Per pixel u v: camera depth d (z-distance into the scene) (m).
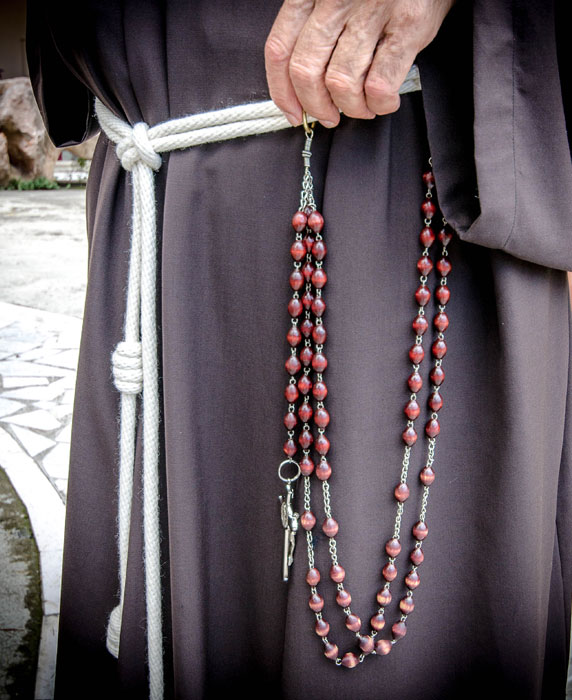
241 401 0.87
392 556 0.80
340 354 0.76
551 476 0.85
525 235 0.67
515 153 0.67
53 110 0.95
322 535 0.80
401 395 0.78
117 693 0.97
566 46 0.72
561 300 0.82
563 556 0.94
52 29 0.82
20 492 1.84
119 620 0.99
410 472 0.80
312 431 0.80
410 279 0.76
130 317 0.89
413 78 0.70
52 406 2.46
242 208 0.80
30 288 3.95
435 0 0.60
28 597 1.45
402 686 0.84
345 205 0.73
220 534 0.91
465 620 0.85
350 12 0.59
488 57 0.65
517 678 0.83
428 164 0.73
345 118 0.72
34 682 1.22
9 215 6.29
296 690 0.84
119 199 0.92
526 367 0.75
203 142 0.79
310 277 0.77
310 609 0.81
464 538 0.83
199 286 0.84
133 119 0.84
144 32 0.79
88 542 0.99
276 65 0.64
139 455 0.92
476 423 0.80
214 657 0.95
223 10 0.74
